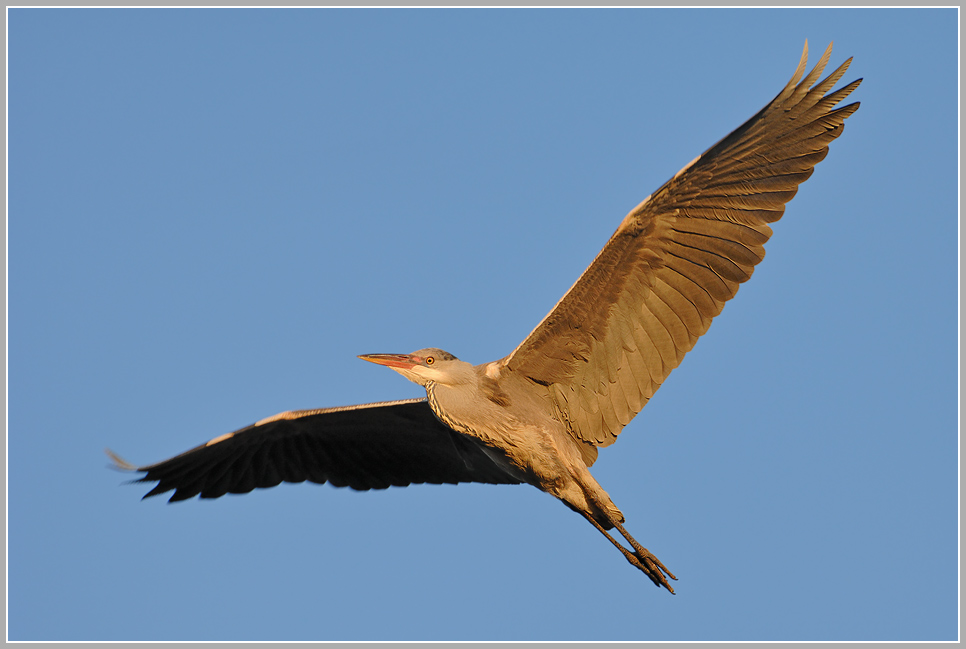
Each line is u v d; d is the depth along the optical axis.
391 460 16.50
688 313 12.99
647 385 13.36
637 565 13.37
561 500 14.03
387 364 14.34
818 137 11.94
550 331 13.51
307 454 16.42
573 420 13.91
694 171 12.20
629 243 12.72
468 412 14.03
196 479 16.16
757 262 12.47
